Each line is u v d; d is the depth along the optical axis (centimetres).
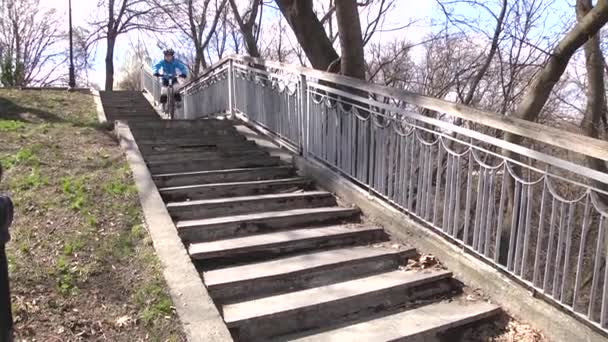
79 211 503
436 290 455
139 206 529
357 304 421
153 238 459
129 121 873
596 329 360
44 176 589
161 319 352
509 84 1144
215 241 494
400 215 529
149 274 404
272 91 796
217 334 337
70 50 2059
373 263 477
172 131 847
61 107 1426
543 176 399
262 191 630
